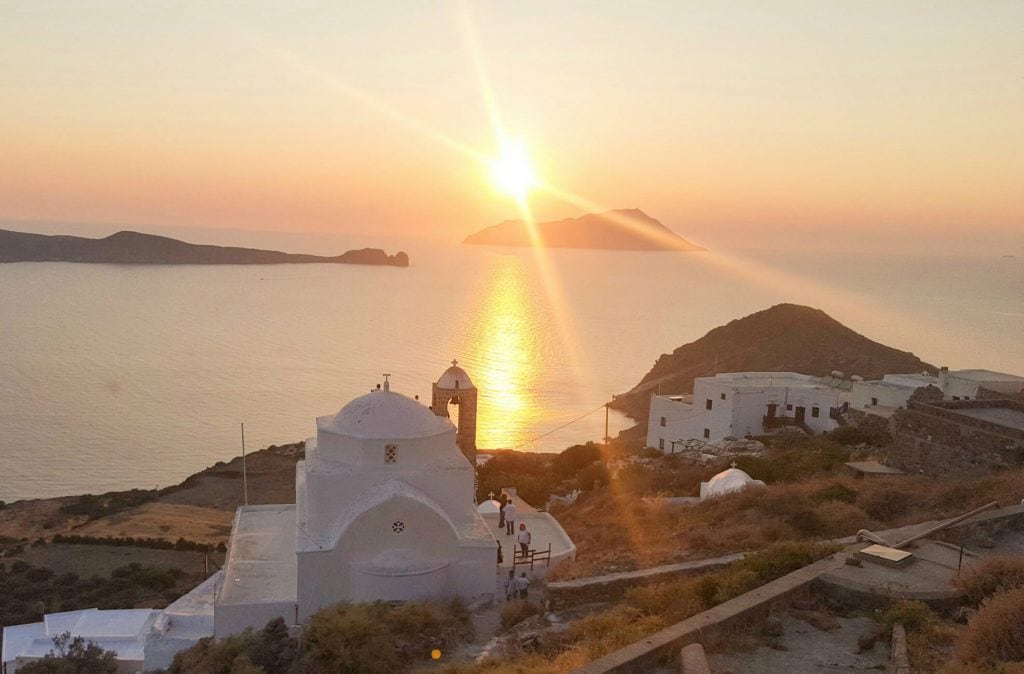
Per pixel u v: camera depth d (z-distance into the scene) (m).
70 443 108.12
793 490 26.52
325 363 170.75
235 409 129.12
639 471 44.81
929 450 31.14
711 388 57.19
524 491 41.31
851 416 52.88
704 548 21.52
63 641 28.27
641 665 10.67
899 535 17.48
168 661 22.47
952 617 12.77
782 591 13.18
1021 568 13.27
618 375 155.12
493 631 20.33
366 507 22.62
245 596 22.52
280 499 65.19
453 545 23.23
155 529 55.12
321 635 18.53
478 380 145.38
